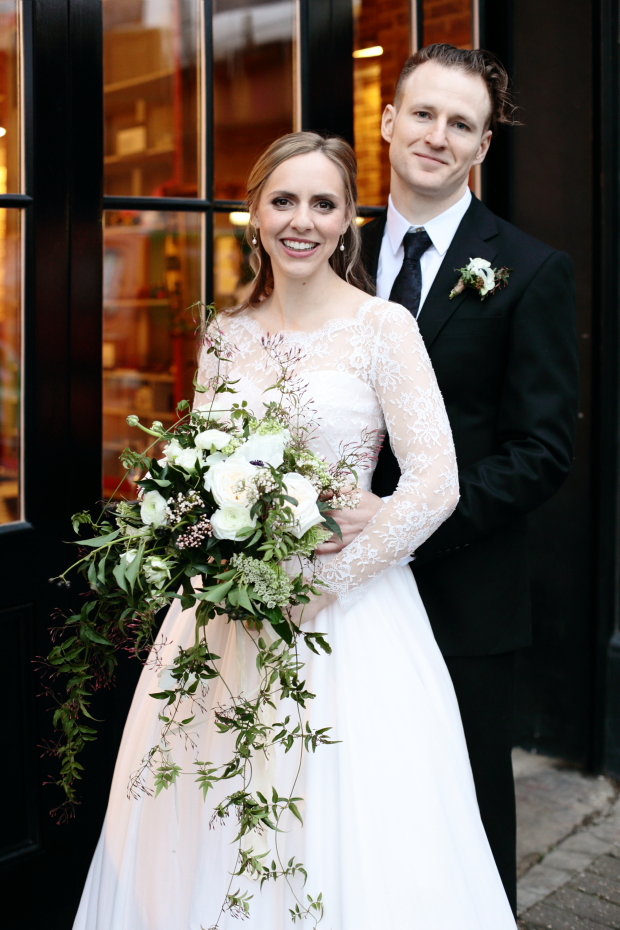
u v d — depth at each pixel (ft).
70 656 5.51
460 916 5.51
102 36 7.21
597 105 9.98
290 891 5.50
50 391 7.23
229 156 8.26
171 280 8.05
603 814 9.98
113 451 7.83
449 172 6.96
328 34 8.63
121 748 6.60
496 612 7.06
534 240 7.16
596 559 10.53
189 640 6.31
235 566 5.08
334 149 6.10
